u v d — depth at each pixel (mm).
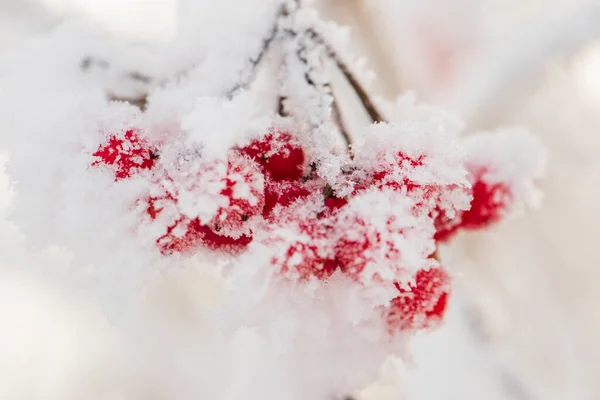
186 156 191
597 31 284
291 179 196
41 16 274
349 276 189
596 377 388
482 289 395
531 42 298
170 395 457
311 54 203
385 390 302
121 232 193
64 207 198
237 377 242
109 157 193
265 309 190
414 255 188
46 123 198
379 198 190
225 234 191
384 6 383
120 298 193
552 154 430
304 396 218
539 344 392
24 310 437
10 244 427
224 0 207
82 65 211
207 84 202
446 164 194
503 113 339
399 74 383
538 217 423
